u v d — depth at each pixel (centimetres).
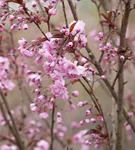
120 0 409
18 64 550
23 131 566
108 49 395
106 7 522
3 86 491
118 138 408
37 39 341
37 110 383
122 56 373
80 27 331
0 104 523
